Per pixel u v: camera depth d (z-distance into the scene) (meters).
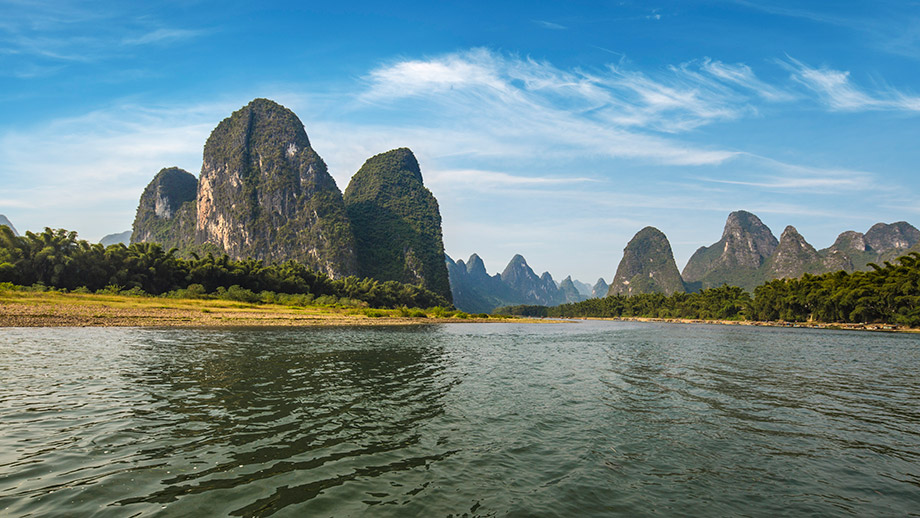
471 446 9.98
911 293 76.56
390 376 19.33
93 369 17.88
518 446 10.08
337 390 15.73
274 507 6.67
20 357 20.25
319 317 67.00
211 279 91.12
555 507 7.02
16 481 7.16
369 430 11.01
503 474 8.36
